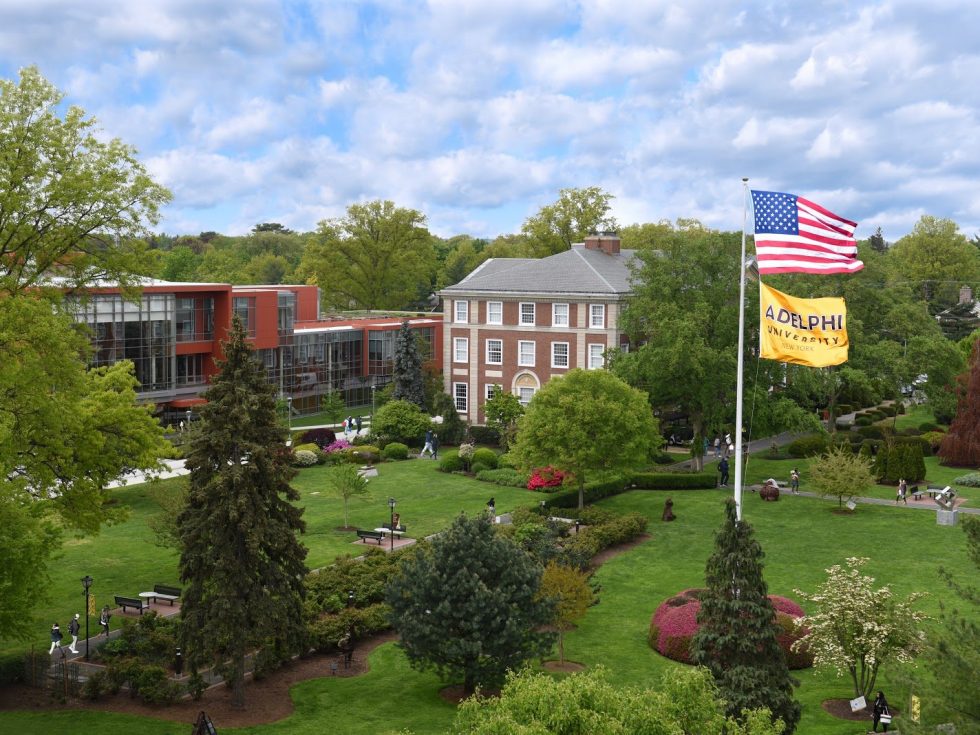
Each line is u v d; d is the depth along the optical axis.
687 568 50.03
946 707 21.25
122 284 42.34
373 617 40.62
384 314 129.25
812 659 38.19
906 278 142.25
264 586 35.12
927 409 88.75
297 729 31.70
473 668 34.09
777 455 77.56
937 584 46.28
